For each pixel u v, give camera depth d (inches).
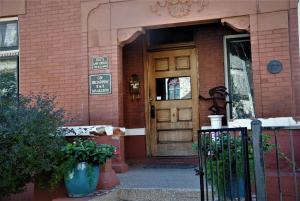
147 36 327.3
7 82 278.8
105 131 265.3
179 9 269.1
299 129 198.5
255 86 251.0
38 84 293.7
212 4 263.1
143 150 319.9
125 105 326.3
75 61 287.6
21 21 302.0
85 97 282.4
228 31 307.6
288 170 198.8
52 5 295.9
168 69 324.2
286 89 245.4
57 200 190.9
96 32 284.0
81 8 288.5
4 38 309.3
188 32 322.0
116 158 271.7
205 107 309.7
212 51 310.8
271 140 204.5
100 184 210.2
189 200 199.8
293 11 247.9
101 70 281.0
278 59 248.4
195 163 305.1
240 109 300.8
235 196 171.8
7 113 189.9
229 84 305.0
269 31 251.3
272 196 189.2
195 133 314.3
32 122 189.0
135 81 324.5
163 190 204.8
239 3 258.2
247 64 302.7
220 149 173.8
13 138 184.4
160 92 325.7
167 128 321.4
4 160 182.7
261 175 147.9
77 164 195.2
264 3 253.4
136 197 208.5
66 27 291.6
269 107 247.4
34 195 213.8
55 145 193.8
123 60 327.9
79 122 281.1
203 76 311.4
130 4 279.0
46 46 295.0
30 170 189.0
